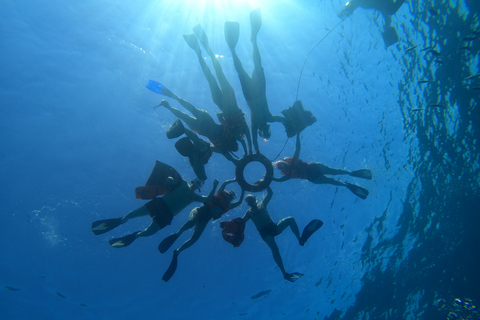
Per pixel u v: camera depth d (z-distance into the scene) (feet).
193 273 33.12
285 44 39.29
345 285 41.83
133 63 34.65
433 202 44.11
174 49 36.60
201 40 16.75
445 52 41.39
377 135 41.04
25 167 30.04
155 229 21.30
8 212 29.43
